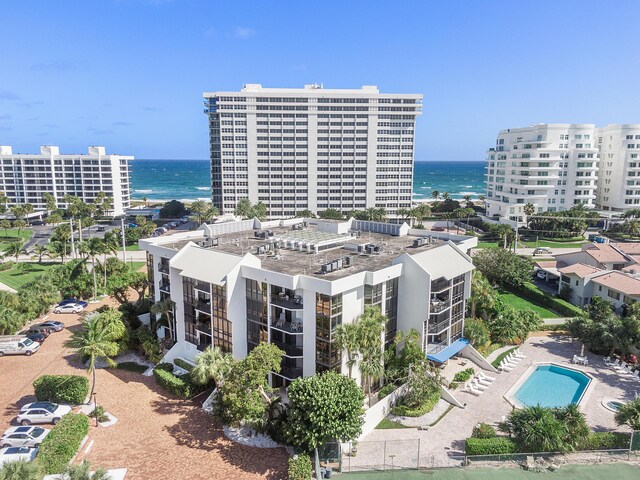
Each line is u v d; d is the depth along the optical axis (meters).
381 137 185.25
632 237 154.88
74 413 49.78
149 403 53.38
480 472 42.03
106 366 62.47
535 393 56.78
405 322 58.94
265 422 45.91
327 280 49.28
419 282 56.69
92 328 52.09
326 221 91.56
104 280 91.94
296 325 52.59
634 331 62.31
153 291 71.88
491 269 97.44
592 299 81.44
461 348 62.38
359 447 45.50
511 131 188.38
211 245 71.75
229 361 48.78
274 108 180.62
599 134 186.12
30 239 158.50
